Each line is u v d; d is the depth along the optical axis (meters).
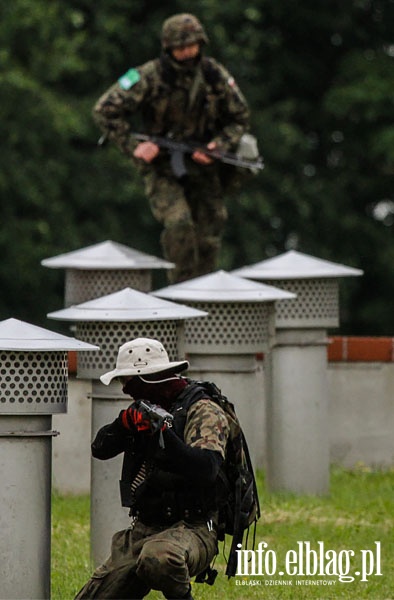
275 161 78.25
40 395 20.75
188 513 19.17
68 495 33.75
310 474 32.12
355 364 37.31
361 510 30.69
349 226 80.06
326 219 80.00
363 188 82.12
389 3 83.44
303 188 79.19
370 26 83.81
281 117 79.06
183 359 24.52
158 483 19.11
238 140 35.97
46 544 21.06
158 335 24.11
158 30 76.12
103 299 24.17
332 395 37.31
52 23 72.12
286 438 32.06
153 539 18.94
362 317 80.81
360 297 82.31
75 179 72.31
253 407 28.20
